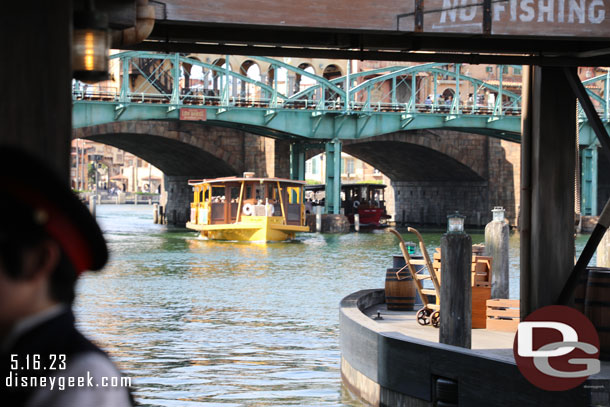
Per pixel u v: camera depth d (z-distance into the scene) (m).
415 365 9.95
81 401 1.43
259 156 77.75
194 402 12.36
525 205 10.74
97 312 22.75
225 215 59.75
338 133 70.62
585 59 10.12
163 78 85.69
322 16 8.10
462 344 10.11
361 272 36.38
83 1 5.58
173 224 90.50
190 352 16.59
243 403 12.21
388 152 90.06
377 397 10.91
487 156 88.50
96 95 63.34
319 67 99.69
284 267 38.75
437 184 95.88
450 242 10.13
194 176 89.38
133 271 35.97
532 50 10.01
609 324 9.94
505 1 8.52
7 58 3.20
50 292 1.45
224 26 8.03
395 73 71.69
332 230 71.94
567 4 8.63
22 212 1.40
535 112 10.61
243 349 16.98
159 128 73.69
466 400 9.10
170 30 9.05
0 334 1.43
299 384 13.50
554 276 10.50
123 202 186.62
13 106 3.20
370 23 8.18
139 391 13.03
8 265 1.40
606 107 75.81
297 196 60.72
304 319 21.64
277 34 9.34
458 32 8.40
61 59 3.25
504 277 18.23
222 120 65.81
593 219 75.75
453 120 72.69
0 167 1.39
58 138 3.24
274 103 67.69
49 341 1.44
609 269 10.66
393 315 15.05
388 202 109.69
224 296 27.02
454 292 10.12
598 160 85.94
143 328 19.83
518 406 8.52
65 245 1.45
